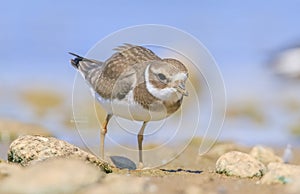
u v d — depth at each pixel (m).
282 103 26.02
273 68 30.03
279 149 19.45
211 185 11.52
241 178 13.15
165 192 10.64
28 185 10.30
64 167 10.70
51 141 13.26
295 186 11.05
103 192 10.32
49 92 26.31
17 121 20.80
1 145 17.38
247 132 21.92
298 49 31.14
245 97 26.09
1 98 25.38
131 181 10.95
